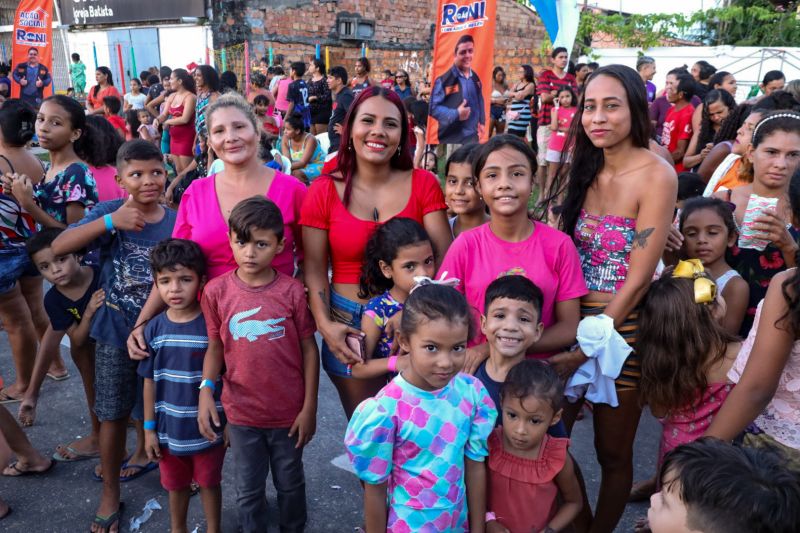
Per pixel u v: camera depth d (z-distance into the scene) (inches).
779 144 103.7
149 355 99.3
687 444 55.7
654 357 87.9
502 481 80.9
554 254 87.5
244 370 92.5
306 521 105.4
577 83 383.9
